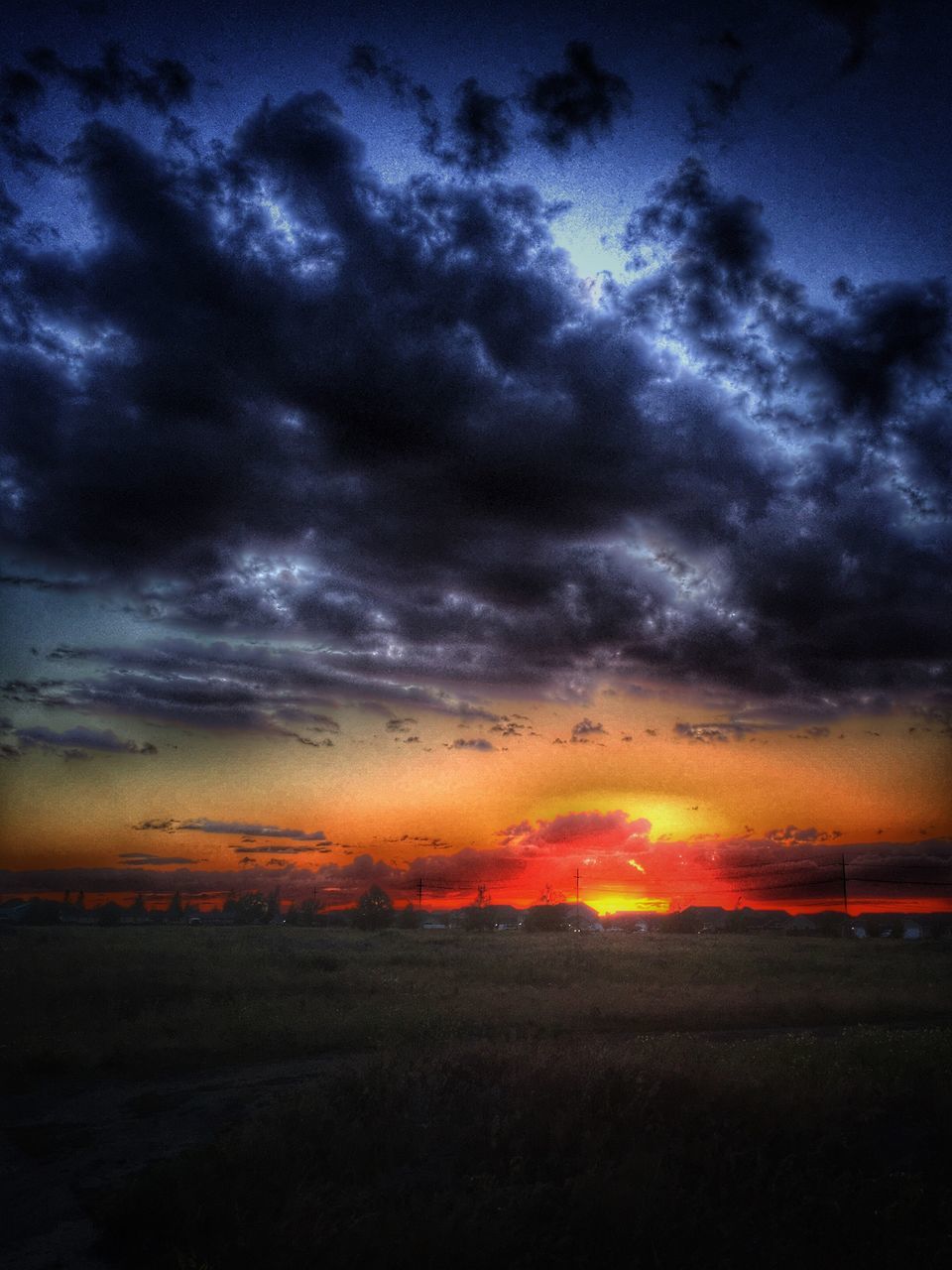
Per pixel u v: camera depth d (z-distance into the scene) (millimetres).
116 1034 18406
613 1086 11188
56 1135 11930
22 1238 8406
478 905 133125
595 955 46500
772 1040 16656
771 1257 7250
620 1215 7723
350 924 99438
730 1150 9094
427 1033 18500
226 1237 7684
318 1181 8781
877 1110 10383
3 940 53719
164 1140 11531
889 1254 7246
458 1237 7387
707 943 69375
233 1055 17234
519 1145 9547
